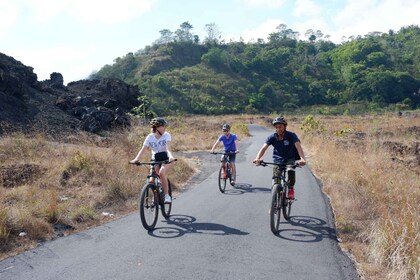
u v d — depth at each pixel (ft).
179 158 50.44
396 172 41.32
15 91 68.69
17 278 15.43
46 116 67.56
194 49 594.24
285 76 531.91
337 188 33.37
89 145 53.47
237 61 529.86
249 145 83.92
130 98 103.55
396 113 235.81
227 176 35.55
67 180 33.71
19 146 44.45
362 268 16.87
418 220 18.58
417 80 456.45
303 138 81.56
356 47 577.84
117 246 19.13
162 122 23.38
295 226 22.84
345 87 494.59
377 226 20.12
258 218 24.68
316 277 15.70
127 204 28.99
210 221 23.89
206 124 169.78
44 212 23.52
